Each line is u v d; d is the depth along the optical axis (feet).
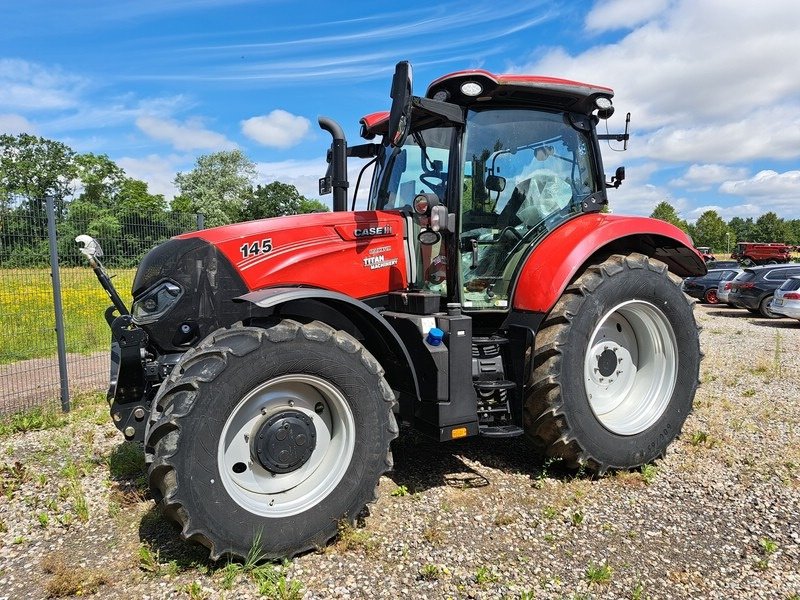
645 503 10.96
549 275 11.66
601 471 12.04
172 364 10.30
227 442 8.90
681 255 14.33
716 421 15.92
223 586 8.29
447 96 11.85
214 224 185.57
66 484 12.10
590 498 11.17
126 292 20.26
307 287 11.02
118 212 21.07
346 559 9.03
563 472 12.37
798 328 41.16
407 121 10.38
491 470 12.50
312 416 9.72
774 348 30.25
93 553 9.34
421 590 8.21
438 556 9.06
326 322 10.86
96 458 13.65
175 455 8.14
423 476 12.15
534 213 13.08
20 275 19.25
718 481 11.96
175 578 8.56
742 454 13.43
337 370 9.39
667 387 13.08
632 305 12.70
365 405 9.65
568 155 13.60
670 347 13.10
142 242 21.44
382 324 10.50
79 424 16.66
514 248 12.77
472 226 12.34
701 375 22.57
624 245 13.64
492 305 12.32
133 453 13.28
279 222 11.16
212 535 8.39
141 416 10.17
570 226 12.73
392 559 9.00
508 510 10.62
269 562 8.84
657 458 13.10
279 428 9.25
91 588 8.34
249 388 8.75
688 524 10.14
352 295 11.53
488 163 12.46
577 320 11.61
